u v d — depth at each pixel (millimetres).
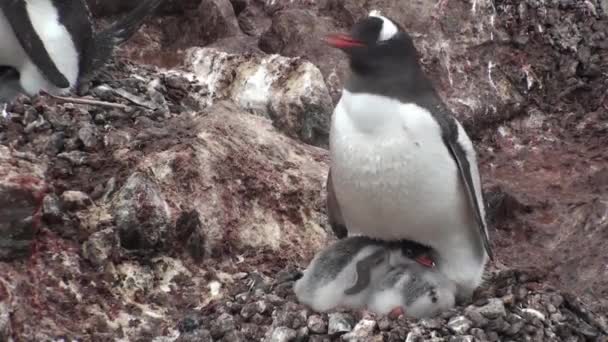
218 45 16547
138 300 10117
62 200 10320
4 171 9758
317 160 12562
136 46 16453
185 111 13641
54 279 9703
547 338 9656
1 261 9508
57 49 12180
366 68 9102
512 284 10406
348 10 16469
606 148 15445
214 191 11195
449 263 9758
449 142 9039
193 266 10680
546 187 14367
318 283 9578
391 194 9188
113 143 11383
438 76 16062
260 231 11398
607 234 12688
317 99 13766
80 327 9508
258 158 11898
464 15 16469
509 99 16250
